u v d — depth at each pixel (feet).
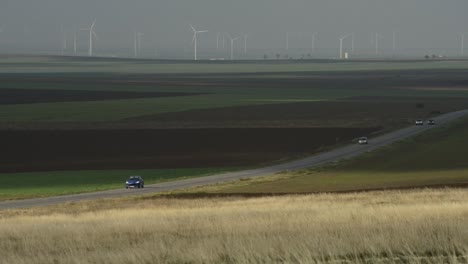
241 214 411.34
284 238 222.48
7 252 247.50
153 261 197.57
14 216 510.99
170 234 292.20
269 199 588.50
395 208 386.32
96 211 519.19
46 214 521.65
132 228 330.75
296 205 499.92
